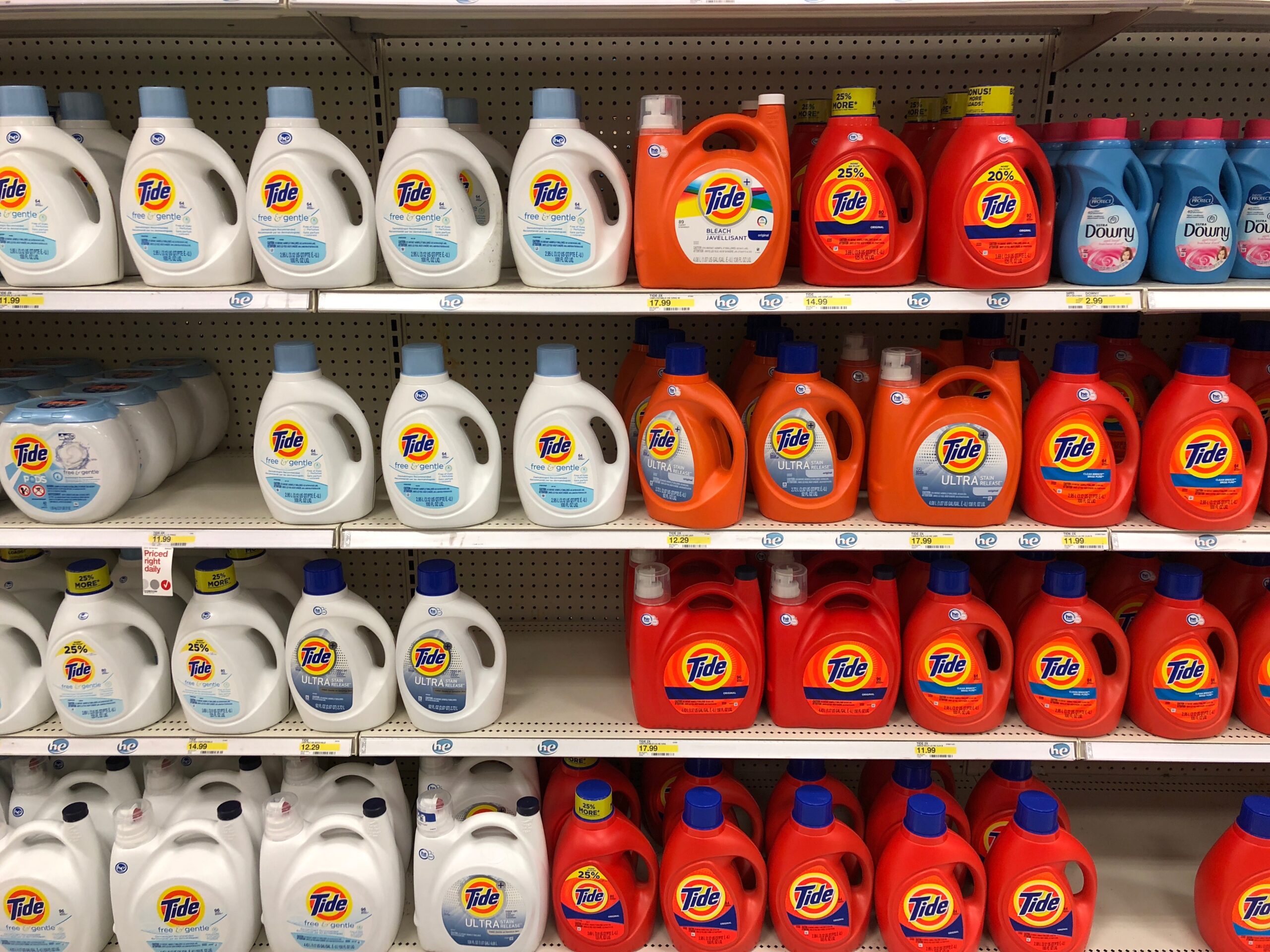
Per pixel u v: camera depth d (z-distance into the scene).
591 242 1.55
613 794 1.88
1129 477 1.63
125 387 1.76
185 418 1.89
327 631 1.69
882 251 1.56
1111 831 2.10
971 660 1.69
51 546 1.69
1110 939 1.78
